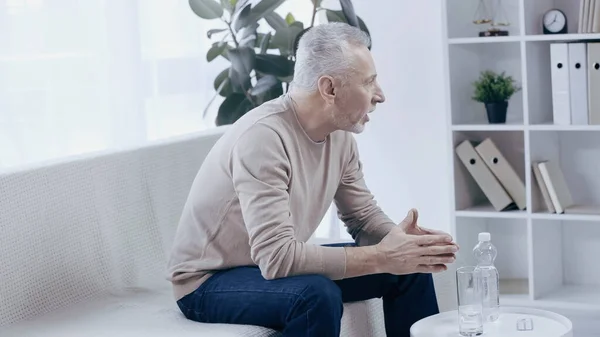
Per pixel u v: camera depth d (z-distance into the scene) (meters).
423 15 3.87
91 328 2.32
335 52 2.29
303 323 2.15
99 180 2.69
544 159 3.58
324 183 2.44
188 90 3.81
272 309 2.20
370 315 2.58
